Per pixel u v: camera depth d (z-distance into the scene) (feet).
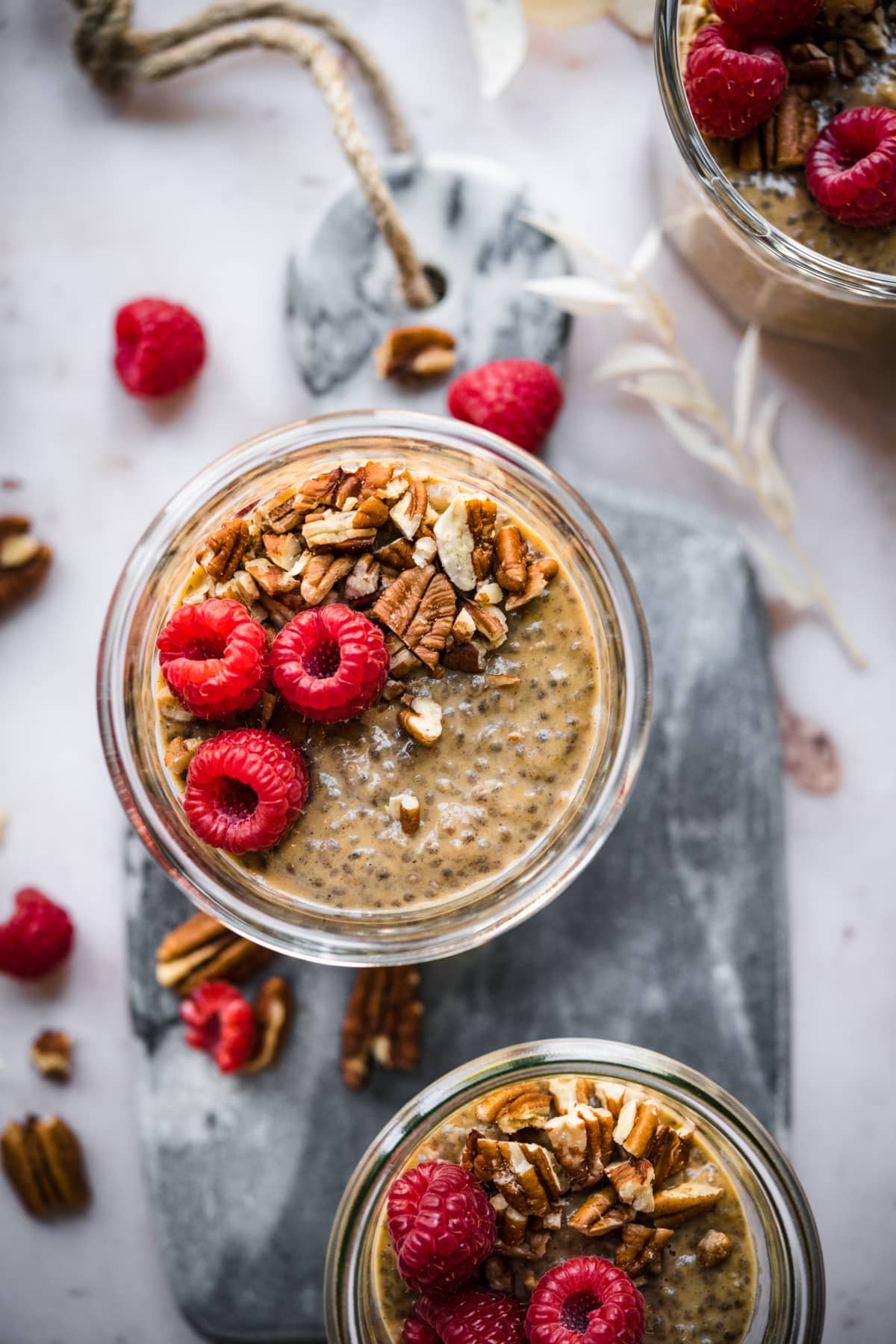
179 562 1.50
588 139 1.60
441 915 1.47
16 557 1.58
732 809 1.57
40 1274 1.59
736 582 1.57
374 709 1.46
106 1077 1.59
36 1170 1.58
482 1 1.53
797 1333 1.44
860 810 1.59
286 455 1.51
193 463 1.60
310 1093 1.56
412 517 1.44
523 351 1.58
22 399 1.60
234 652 1.39
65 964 1.60
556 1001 1.56
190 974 1.55
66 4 1.60
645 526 1.58
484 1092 1.45
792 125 1.49
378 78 1.57
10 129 1.60
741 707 1.57
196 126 1.60
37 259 1.60
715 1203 1.44
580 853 1.47
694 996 1.56
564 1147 1.42
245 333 1.59
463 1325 1.38
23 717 1.60
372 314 1.57
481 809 1.46
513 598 1.46
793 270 1.48
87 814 1.60
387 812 1.46
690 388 1.56
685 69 1.49
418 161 1.56
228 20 1.55
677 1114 1.45
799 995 1.59
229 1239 1.56
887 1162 1.58
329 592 1.45
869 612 1.60
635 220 1.60
